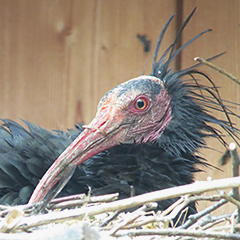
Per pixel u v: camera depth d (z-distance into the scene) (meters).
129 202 4.52
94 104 10.16
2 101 10.19
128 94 7.71
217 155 9.85
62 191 7.43
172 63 9.95
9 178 7.33
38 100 10.21
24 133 8.05
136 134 7.76
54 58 10.29
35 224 4.53
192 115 8.14
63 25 10.36
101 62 10.23
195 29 10.02
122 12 10.30
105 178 7.58
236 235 4.37
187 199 4.96
